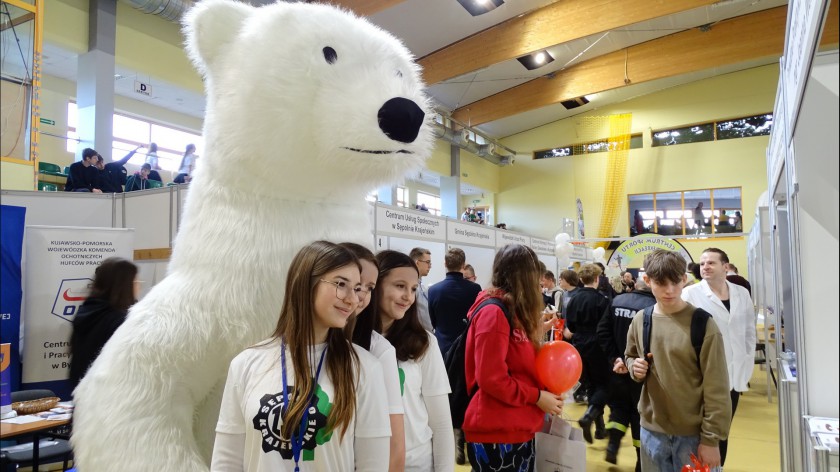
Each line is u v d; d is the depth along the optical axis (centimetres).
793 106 118
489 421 167
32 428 209
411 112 129
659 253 192
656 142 1441
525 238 793
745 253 1307
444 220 555
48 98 781
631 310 314
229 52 143
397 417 117
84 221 389
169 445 119
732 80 1347
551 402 171
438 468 142
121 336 128
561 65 1192
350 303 104
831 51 66
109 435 117
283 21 141
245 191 140
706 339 178
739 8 1003
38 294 322
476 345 170
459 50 1002
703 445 174
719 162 1358
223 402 105
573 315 368
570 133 1539
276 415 96
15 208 310
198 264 134
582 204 1504
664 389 186
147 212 377
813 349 95
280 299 132
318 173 138
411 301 144
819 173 76
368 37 145
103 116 637
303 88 132
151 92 787
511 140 1642
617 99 1470
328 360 104
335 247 107
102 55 640
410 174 145
